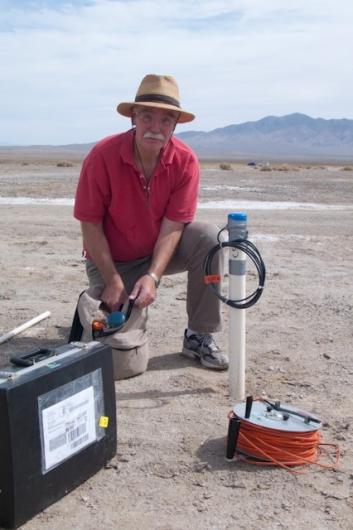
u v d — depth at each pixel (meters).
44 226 12.11
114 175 4.38
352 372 4.71
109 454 3.34
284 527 2.85
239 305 4.04
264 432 3.29
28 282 7.33
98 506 2.97
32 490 2.81
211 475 3.24
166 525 2.85
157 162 4.41
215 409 4.00
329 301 6.69
